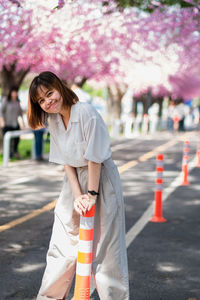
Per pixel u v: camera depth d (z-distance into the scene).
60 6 8.73
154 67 23.94
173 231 5.91
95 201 2.85
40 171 10.91
